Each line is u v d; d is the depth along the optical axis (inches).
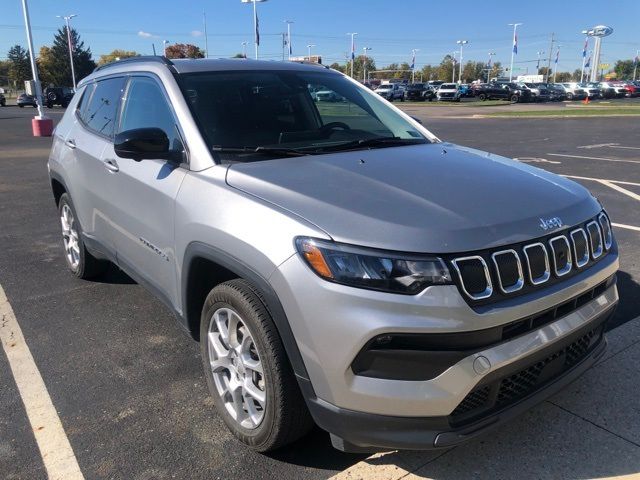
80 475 103.2
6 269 215.8
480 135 786.2
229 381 112.7
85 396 128.8
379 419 86.2
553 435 112.2
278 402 97.3
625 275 196.4
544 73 5639.8
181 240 115.4
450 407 85.4
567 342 98.3
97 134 165.6
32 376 137.5
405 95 2332.7
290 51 2381.9
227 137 124.3
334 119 148.9
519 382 95.3
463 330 84.5
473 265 86.8
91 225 170.1
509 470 102.8
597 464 103.9
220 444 111.8
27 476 103.0
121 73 161.0
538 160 513.0
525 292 91.8
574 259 100.1
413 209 93.7
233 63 149.1
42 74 3538.4
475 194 102.0
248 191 104.1
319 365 88.5
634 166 466.9
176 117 127.6
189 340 156.1
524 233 93.4
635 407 120.6
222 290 105.0
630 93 2395.4
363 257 86.0
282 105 140.1
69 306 179.5
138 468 105.0
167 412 122.6
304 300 88.3
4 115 1413.6
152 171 128.6
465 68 5369.1
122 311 175.6
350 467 104.6
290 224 92.7
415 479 101.2
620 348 144.7
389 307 83.8
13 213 312.8
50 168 200.5
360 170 111.3
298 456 107.7
